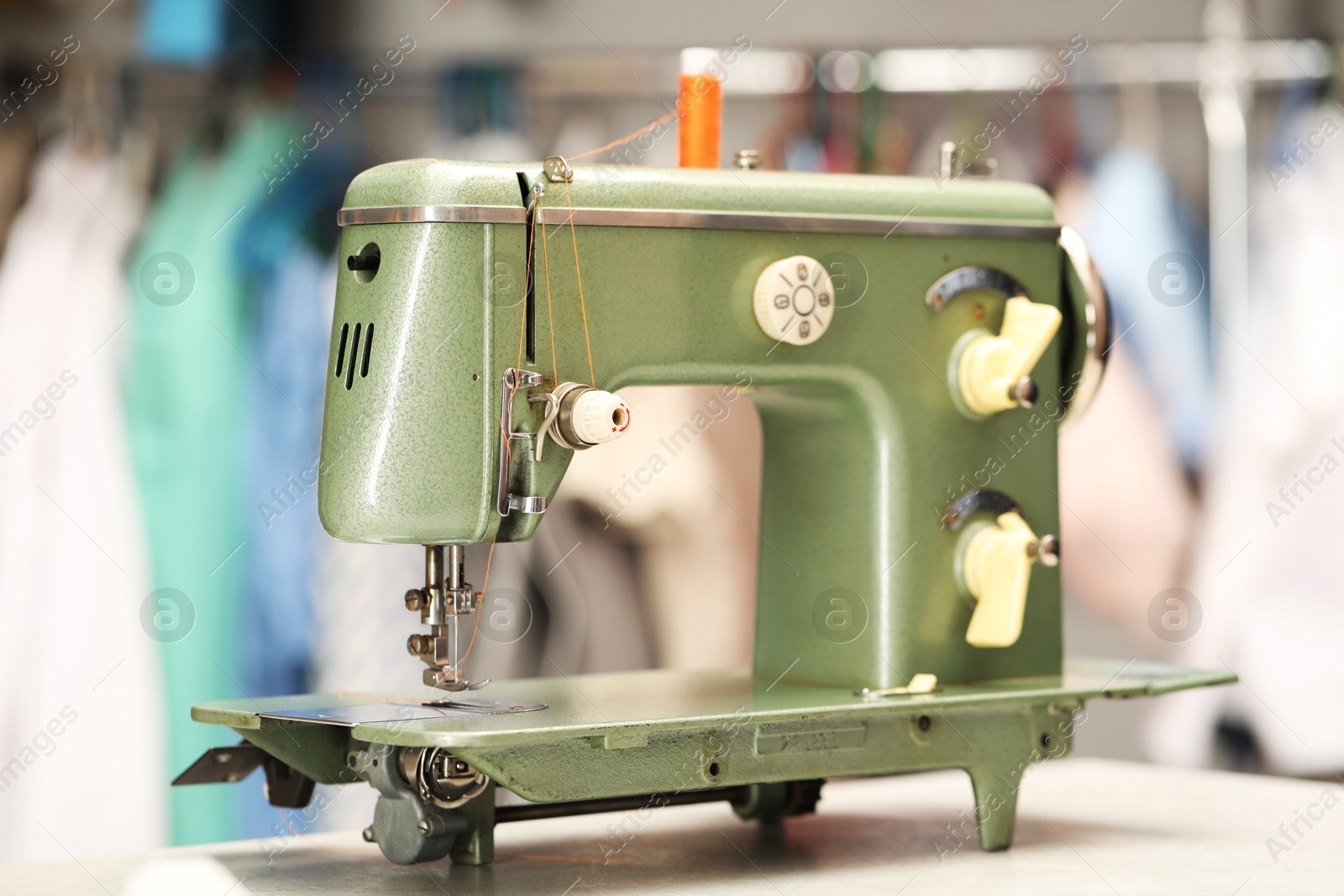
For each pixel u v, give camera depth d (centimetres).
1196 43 425
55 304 384
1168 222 423
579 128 426
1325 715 418
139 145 396
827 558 270
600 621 402
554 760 215
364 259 231
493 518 229
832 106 407
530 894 219
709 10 434
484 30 428
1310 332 418
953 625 267
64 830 373
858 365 260
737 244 249
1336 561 418
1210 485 424
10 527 375
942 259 268
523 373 231
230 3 406
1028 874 237
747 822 279
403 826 222
